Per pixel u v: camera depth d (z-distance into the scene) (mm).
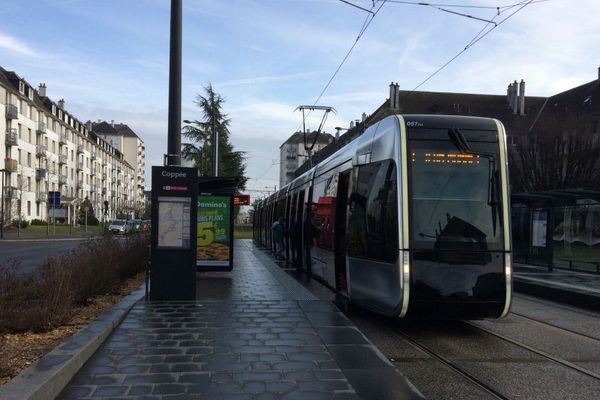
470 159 8555
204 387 5219
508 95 59625
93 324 7312
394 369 5887
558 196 16594
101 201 113250
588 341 8062
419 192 8352
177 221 10031
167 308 9148
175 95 11695
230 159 42531
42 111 76812
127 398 4902
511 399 5371
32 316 7137
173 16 11727
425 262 8141
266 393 5082
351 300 9938
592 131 33062
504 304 8242
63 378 5137
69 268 9117
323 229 13297
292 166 101625
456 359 6922
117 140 151000
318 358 6234
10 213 60844
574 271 16609
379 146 9234
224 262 14680
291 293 10953
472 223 8336
